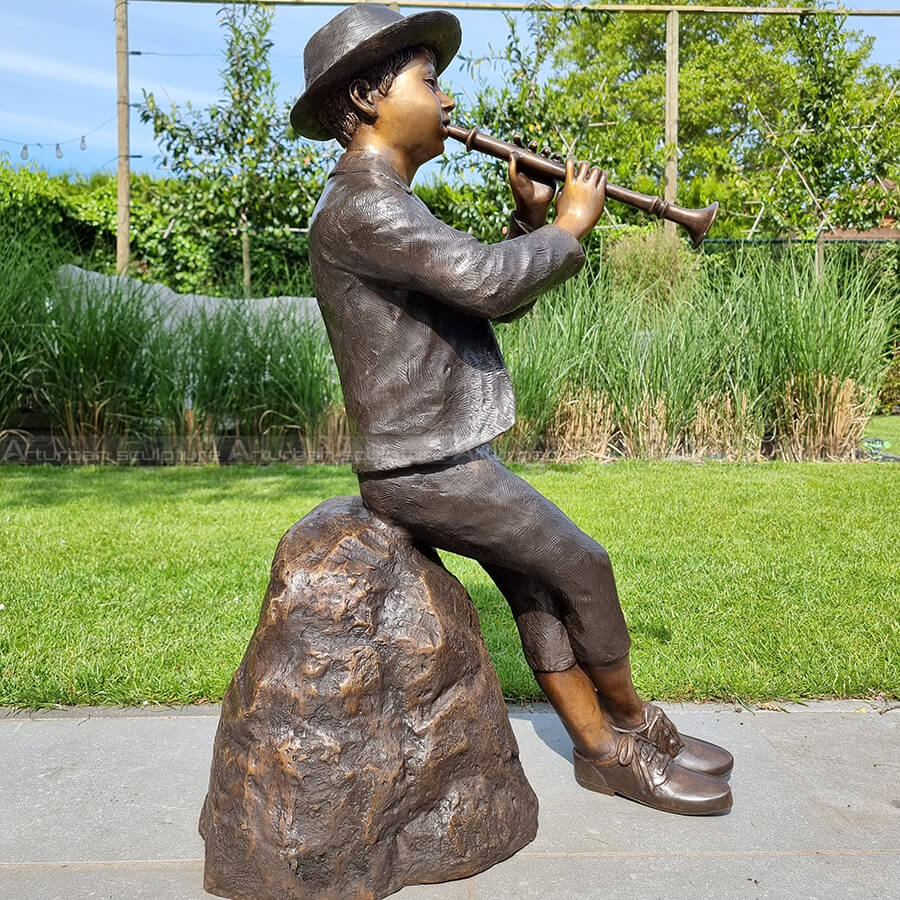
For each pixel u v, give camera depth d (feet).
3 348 27.22
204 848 7.91
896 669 11.81
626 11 35.37
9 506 21.72
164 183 36.19
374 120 7.58
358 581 7.54
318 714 7.25
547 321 28.94
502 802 7.84
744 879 7.53
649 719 8.89
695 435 28.73
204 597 15.03
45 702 11.20
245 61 34.35
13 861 7.83
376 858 7.26
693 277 31.17
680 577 15.90
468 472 7.59
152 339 28.37
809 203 37.91
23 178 38.06
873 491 23.13
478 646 8.03
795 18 38.75
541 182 8.04
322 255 7.54
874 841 8.11
